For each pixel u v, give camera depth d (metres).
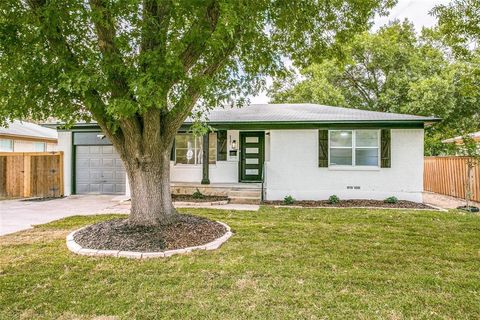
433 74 18.05
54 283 3.78
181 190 11.64
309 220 7.54
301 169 10.97
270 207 9.56
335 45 7.25
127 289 3.62
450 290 3.61
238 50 6.03
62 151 12.75
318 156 10.88
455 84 16.22
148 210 5.88
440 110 16.38
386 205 9.84
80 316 3.04
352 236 6.00
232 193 11.15
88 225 6.48
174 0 4.32
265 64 6.47
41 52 4.42
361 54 20.08
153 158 5.85
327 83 20.02
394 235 6.09
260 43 6.11
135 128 5.59
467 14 6.25
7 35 4.25
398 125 10.38
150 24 4.81
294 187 10.99
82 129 12.44
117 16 4.73
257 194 11.06
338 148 10.91
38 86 4.55
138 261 4.51
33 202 10.86
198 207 9.55
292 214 8.35
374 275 4.03
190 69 5.89
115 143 5.86
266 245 5.35
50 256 4.76
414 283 3.80
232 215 8.16
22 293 3.53
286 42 7.17
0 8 4.24
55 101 4.77
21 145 16.14
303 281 3.84
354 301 3.34
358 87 21.97
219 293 3.52
